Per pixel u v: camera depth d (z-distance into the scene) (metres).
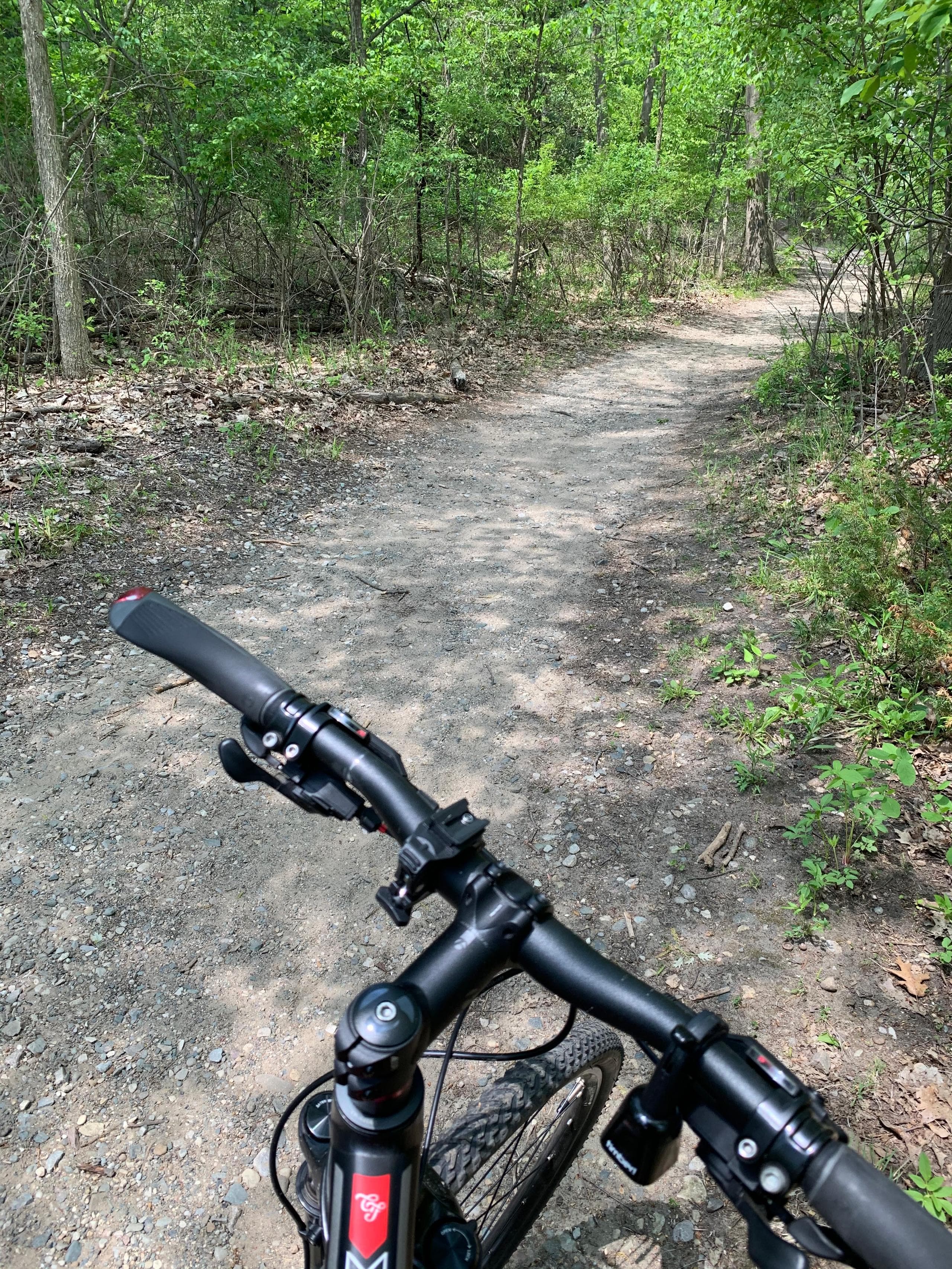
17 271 9.16
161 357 9.77
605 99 24.25
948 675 4.18
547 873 3.39
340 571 5.89
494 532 6.66
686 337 16.52
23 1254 2.15
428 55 13.82
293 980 2.93
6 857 3.33
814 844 3.43
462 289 15.99
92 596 5.18
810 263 9.20
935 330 7.92
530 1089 1.71
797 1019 2.74
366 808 1.12
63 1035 2.69
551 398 11.22
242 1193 2.30
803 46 7.16
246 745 1.18
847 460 6.88
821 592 5.08
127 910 3.15
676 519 6.84
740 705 4.30
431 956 1.00
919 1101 2.47
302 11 13.12
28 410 7.50
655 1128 0.87
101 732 4.08
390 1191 0.96
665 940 3.07
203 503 6.52
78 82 9.98
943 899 3.06
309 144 11.49
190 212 12.48
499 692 4.57
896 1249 0.72
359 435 8.74
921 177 6.88
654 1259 2.17
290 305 12.59
